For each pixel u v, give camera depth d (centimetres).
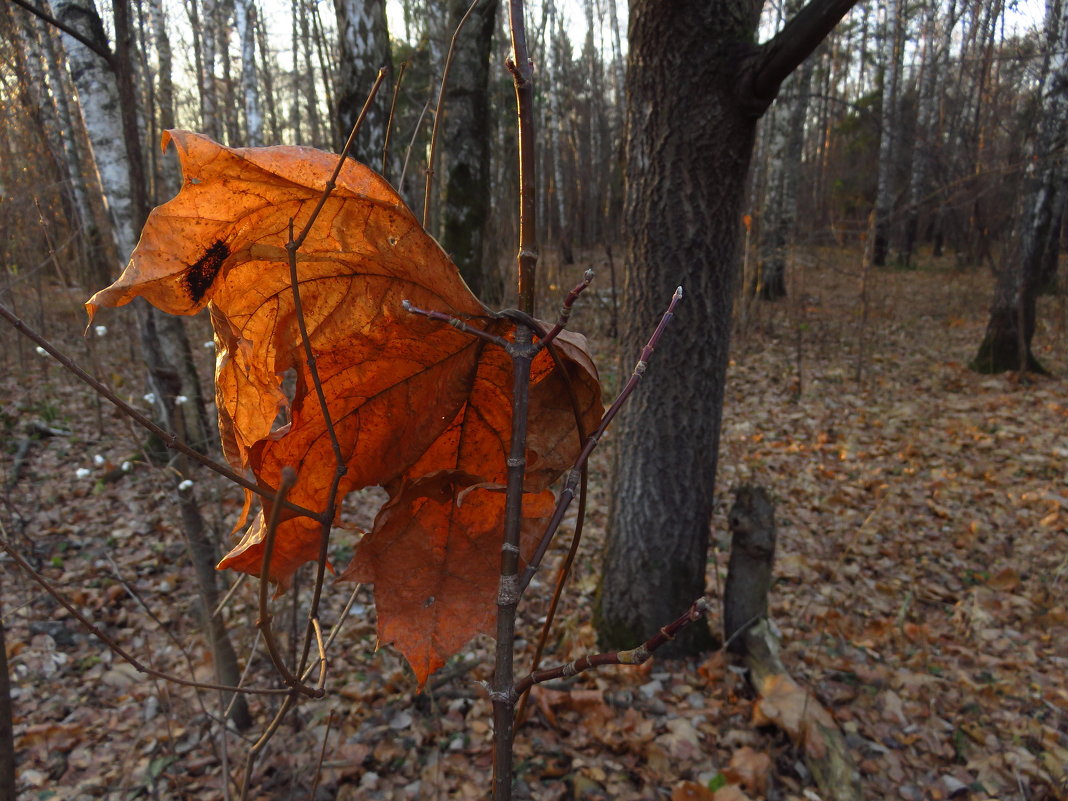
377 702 333
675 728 313
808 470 616
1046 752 302
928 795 287
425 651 96
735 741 310
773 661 342
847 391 837
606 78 2230
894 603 424
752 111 284
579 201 1510
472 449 103
